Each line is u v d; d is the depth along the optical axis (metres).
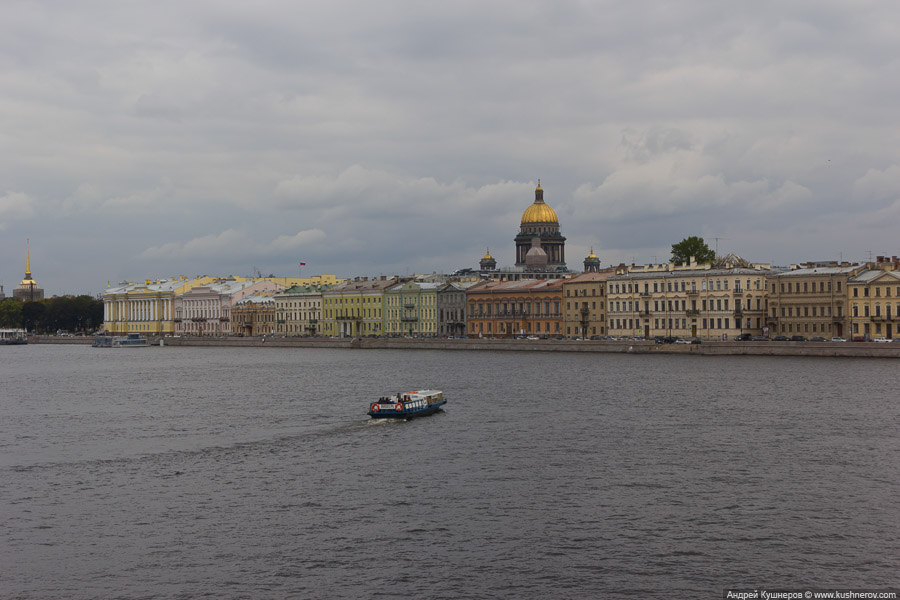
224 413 95.75
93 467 67.94
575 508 54.62
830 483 59.81
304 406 100.19
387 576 44.75
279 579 44.53
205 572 45.44
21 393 122.06
